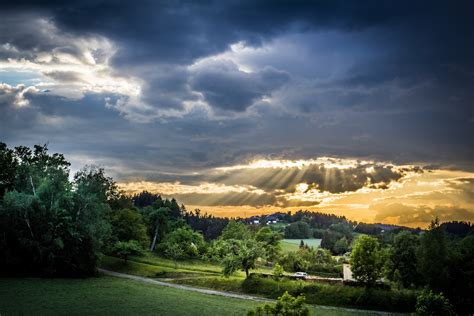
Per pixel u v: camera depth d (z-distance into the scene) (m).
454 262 76.75
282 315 34.16
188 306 65.56
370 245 79.56
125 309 60.69
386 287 78.44
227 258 91.56
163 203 175.00
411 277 83.75
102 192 105.25
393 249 87.00
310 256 140.12
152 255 125.31
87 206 91.88
